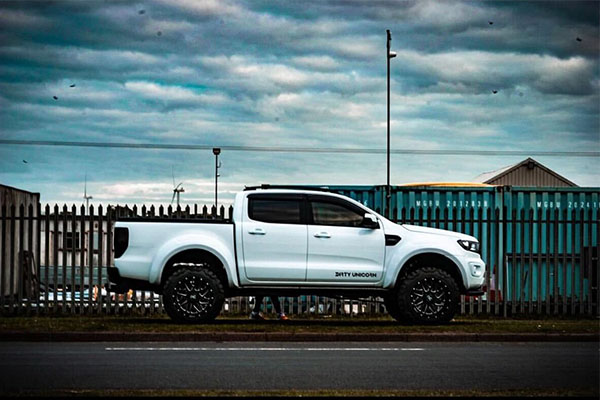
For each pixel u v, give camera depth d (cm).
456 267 1634
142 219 1579
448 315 1591
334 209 1614
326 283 1593
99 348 1262
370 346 1320
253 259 1584
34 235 2514
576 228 2302
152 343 1341
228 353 1204
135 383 925
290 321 1700
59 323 1523
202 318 1554
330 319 1827
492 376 995
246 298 1972
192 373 999
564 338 1434
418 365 1086
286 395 837
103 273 2531
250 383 930
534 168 3684
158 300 1931
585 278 2233
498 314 1973
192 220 1587
